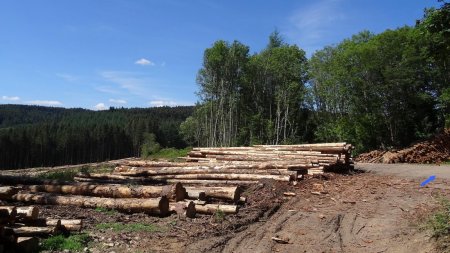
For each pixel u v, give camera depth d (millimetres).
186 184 12492
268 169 13742
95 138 96125
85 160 94312
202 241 6980
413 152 25875
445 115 31328
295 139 47500
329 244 7137
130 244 6672
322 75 45719
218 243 6922
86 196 9742
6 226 6379
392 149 30469
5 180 11867
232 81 56438
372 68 34406
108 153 97688
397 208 9562
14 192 9070
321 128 45000
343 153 17422
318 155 16844
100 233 7137
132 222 8023
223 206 8906
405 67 32875
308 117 52500
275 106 55156
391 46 33688
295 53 50812
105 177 14906
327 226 8227
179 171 13938
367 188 12445
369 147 35781
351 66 37000
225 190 9711
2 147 82625
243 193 11141
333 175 15344
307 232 7824
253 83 56781
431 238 6949
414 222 8172
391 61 34250
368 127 35312
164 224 7934
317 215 9125
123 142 100688
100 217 8266
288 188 11906
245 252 6613
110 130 98875
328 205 10141
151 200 8562
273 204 10055
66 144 91062
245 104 57750
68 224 7031
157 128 104625
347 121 37406
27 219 6734
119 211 8844
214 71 56188
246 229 7969
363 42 39188
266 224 8359
